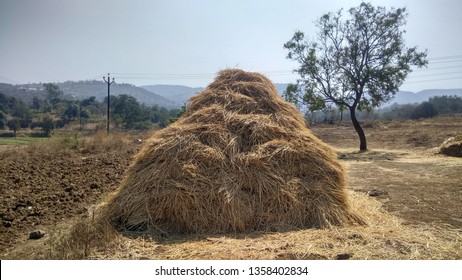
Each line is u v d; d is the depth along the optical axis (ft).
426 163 44.21
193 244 15.97
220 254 14.87
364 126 108.06
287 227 17.80
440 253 15.24
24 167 34.35
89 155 46.26
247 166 18.85
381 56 66.33
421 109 162.61
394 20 65.31
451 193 26.68
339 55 67.21
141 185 18.57
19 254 14.85
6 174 30.66
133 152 48.83
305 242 16.01
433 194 26.37
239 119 21.08
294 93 70.49
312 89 69.56
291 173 19.40
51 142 52.13
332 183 19.62
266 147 19.84
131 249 15.39
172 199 17.65
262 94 23.00
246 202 18.07
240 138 20.40
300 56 69.31
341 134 93.40
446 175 34.58
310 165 19.81
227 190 17.90
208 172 18.67
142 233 17.13
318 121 130.82
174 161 18.76
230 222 17.48
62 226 17.85
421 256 14.90
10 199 22.62
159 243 16.29
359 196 24.36
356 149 70.64
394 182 31.27
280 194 18.28
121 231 17.33
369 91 67.67
